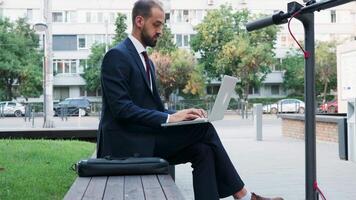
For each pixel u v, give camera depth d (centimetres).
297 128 1477
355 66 1470
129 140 314
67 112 3216
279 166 838
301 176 717
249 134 1720
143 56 335
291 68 5000
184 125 313
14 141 959
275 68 5294
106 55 322
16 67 4284
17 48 4322
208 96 4794
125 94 313
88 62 4875
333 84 4769
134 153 313
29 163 660
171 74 4400
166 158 320
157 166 300
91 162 296
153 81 337
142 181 277
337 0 240
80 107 3556
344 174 743
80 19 5247
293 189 610
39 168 614
